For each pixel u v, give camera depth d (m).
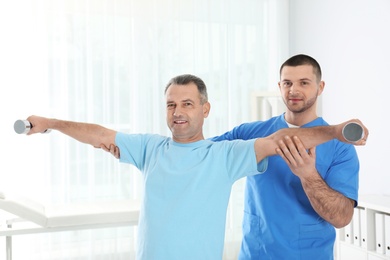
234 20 3.95
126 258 3.70
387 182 3.00
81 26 3.54
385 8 2.97
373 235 2.73
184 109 1.45
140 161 1.57
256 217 1.74
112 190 3.66
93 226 2.39
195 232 1.38
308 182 1.48
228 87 3.94
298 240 1.67
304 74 1.65
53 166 3.52
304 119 1.71
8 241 2.32
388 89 2.96
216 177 1.42
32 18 3.43
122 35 3.65
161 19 3.74
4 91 3.40
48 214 2.34
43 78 3.48
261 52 4.03
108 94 3.63
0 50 3.38
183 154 1.45
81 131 1.60
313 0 3.76
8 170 3.42
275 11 4.05
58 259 3.54
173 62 3.79
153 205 1.42
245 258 1.77
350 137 1.16
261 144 1.38
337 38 3.47
